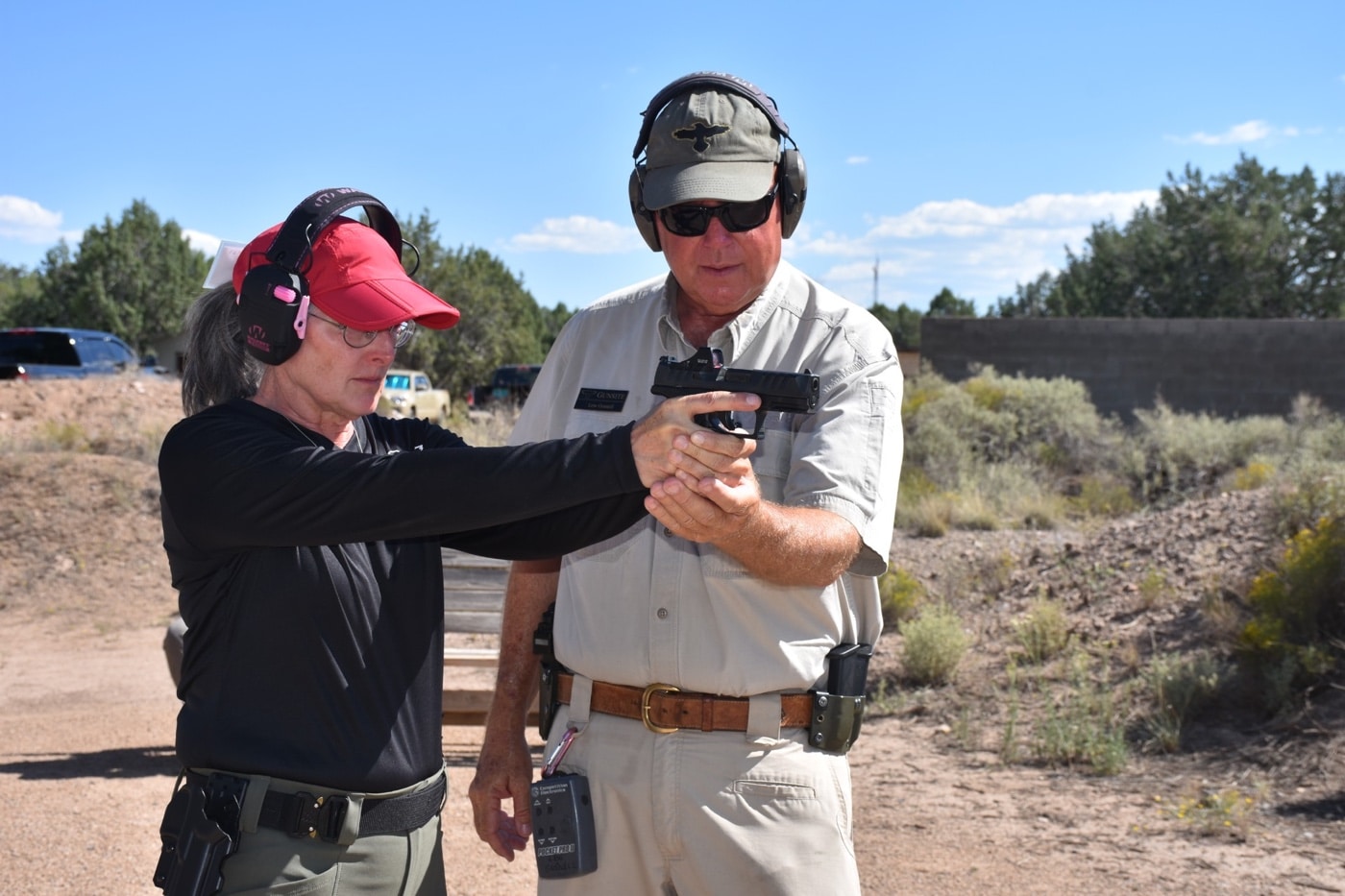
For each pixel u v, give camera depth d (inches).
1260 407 770.2
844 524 80.0
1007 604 300.5
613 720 89.6
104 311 1700.3
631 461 61.9
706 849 85.4
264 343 70.1
